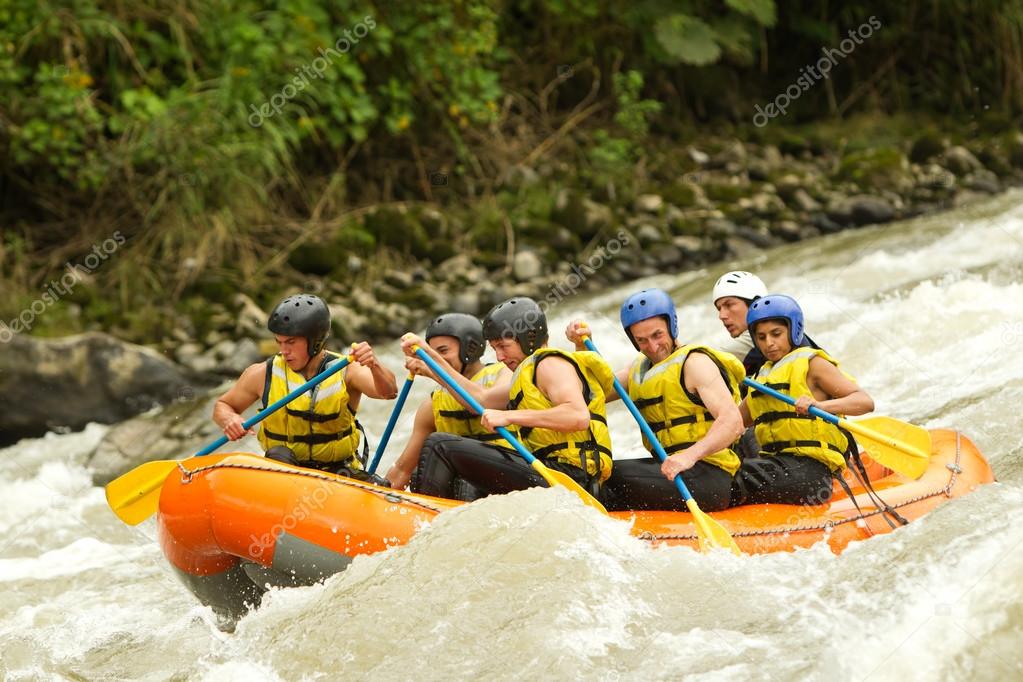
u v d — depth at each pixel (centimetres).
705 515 1694
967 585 1502
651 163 5294
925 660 1388
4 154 3966
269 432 1864
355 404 1886
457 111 4825
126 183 4034
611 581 1548
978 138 5722
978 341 2888
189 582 1753
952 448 2009
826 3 6284
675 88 5938
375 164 4822
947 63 6394
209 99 4066
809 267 4025
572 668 1417
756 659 1415
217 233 4019
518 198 4766
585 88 5759
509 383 1825
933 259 3825
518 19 5669
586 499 1703
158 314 3766
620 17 5544
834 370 1888
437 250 4322
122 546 2389
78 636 1856
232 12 4288
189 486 1680
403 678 1455
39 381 3225
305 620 1582
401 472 1953
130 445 3075
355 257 4184
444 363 1838
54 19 3903
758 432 1934
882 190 4938
